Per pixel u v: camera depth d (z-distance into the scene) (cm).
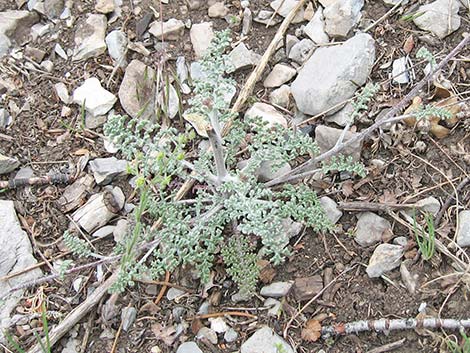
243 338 30
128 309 31
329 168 31
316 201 31
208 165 33
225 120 31
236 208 30
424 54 31
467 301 30
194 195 33
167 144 31
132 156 34
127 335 31
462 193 32
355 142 33
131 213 33
